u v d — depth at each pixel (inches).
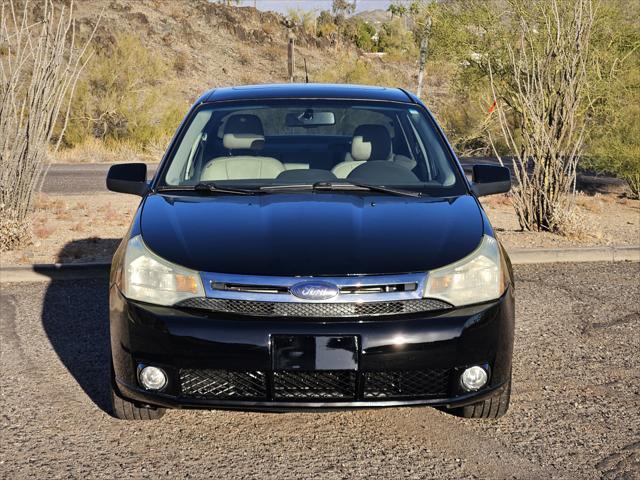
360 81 1549.0
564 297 271.0
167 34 1814.7
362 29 2416.3
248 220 160.7
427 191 180.1
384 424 165.8
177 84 1407.5
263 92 215.6
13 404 176.1
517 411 173.0
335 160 202.2
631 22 561.0
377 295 142.3
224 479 141.4
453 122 848.3
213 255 147.8
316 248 149.0
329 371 140.6
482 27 590.2
